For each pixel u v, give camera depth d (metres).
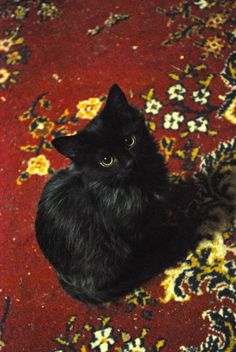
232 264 0.81
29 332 0.84
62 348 0.82
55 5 1.12
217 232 0.83
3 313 0.85
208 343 0.78
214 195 0.86
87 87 1.00
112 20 1.07
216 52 0.97
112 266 0.81
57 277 0.85
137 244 0.83
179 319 0.80
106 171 0.74
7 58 1.08
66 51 1.06
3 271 0.88
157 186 0.80
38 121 0.99
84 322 0.83
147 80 0.98
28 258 0.88
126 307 0.82
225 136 0.89
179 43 1.00
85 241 0.78
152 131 0.92
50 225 0.79
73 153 0.73
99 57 1.03
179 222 0.85
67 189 0.78
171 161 0.90
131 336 0.80
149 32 1.03
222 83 0.94
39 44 1.08
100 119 0.74
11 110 1.02
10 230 0.91
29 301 0.85
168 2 1.06
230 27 1.00
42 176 0.94
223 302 0.79
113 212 0.77
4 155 0.97
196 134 0.91
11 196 0.94
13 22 1.13
